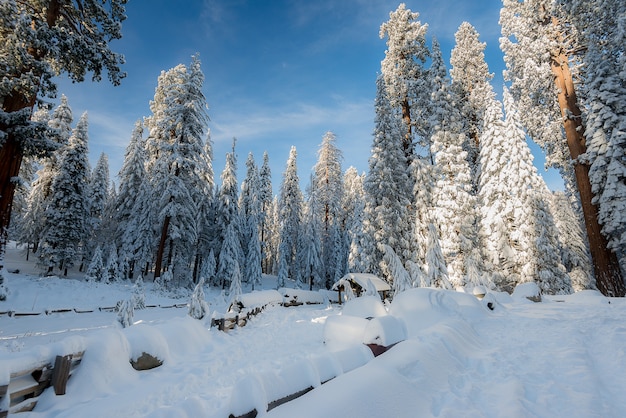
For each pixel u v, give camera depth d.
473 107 30.83
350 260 25.97
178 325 7.98
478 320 9.61
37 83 11.98
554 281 19.95
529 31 23.27
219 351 7.79
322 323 12.45
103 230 37.44
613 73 18.91
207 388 5.36
